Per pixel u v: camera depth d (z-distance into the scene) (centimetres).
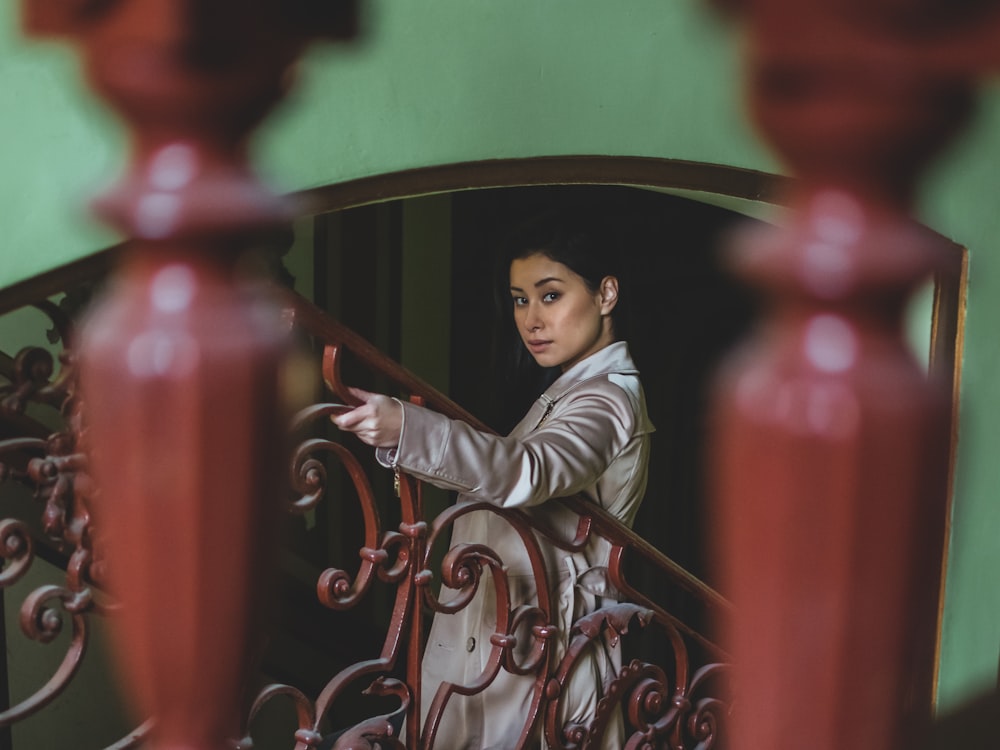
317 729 222
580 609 275
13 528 193
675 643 292
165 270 53
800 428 51
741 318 735
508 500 243
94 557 198
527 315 288
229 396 52
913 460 51
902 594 52
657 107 277
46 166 210
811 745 54
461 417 245
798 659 53
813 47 48
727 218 719
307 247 628
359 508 641
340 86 237
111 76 51
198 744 57
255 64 51
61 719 514
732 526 54
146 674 55
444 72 249
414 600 237
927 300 332
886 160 50
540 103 262
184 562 53
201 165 53
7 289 210
